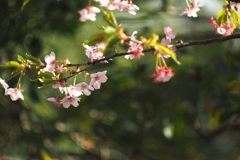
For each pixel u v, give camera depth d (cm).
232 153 1184
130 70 1043
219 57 917
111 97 1051
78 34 1103
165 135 972
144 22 935
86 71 438
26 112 1048
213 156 1191
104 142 1116
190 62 950
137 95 1030
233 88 934
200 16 934
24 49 926
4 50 916
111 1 401
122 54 419
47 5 873
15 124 1053
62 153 1047
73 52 1138
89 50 431
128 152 1114
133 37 407
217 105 926
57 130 1043
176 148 1185
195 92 888
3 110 1051
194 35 946
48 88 1043
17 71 449
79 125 1103
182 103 919
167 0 941
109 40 346
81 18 390
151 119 996
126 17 934
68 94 430
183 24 948
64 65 427
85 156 1116
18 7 890
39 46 925
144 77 1027
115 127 1076
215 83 950
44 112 1091
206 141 1023
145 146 1177
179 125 1010
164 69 403
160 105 883
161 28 947
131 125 1065
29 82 908
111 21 368
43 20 920
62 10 879
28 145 1027
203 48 955
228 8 463
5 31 909
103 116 1084
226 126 1007
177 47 433
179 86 891
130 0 411
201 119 1018
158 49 385
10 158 1035
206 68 957
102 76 431
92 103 1055
